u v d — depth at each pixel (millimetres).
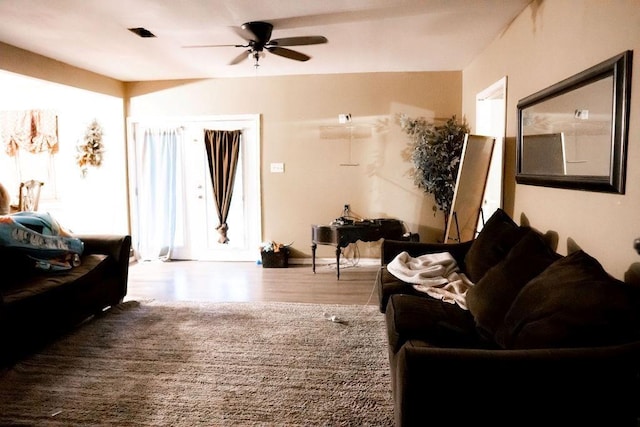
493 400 1376
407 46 4227
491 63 4090
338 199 5664
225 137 5746
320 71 5387
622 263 1963
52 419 2131
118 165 5930
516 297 1952
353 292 4379
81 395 2352
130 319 3533
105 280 3643
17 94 5906
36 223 3387
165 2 3045
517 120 3232
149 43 4043
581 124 2287
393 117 5488
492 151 3852
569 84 2383
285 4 3096
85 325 3389
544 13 2846
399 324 2125
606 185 2041
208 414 2170
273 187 5746
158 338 3127
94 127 5930
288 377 2541
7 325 2625
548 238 2773
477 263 2742
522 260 2162
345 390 2393
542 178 2779
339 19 3426
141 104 5848
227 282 4812
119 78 5676
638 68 1847
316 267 5570
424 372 1388
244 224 5898
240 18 3387
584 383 1336
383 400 2285
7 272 3088
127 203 6000
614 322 1428
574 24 2434
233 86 5676
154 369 2648
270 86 5633
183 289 4516
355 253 5727
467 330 2109
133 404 2262
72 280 3207
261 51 3857
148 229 5992
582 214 2330
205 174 5891
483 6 3148
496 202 4148
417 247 3268
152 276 5105
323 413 2172
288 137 5664
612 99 1990
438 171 4980
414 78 5422
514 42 3432
